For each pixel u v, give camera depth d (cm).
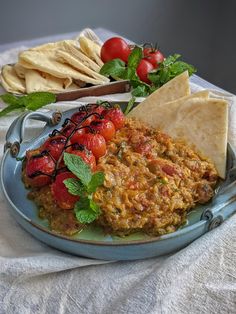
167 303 27
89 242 28
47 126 40
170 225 30
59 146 33
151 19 109
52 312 28
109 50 57
